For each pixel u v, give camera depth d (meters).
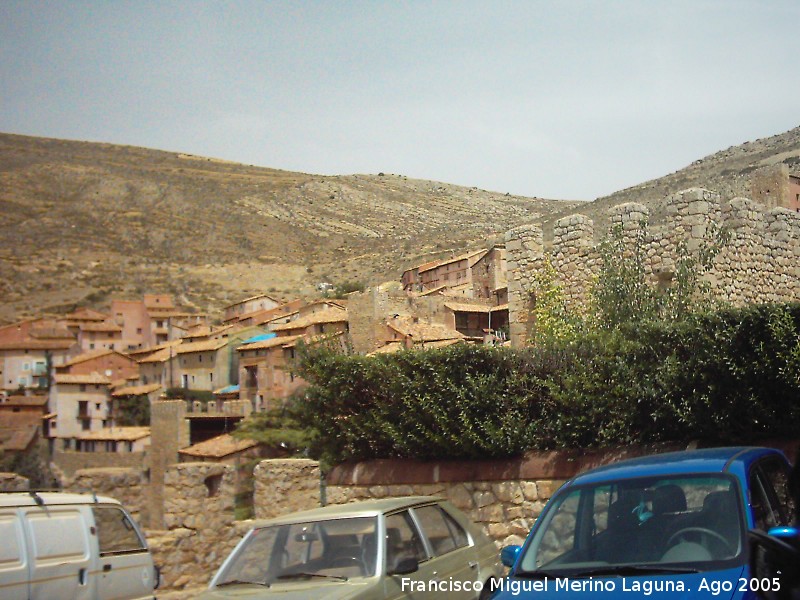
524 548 8.26
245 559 9.83
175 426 57.06
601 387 15.33
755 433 13.95
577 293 25.59
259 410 68.31
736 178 86.75
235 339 85.75
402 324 64.50
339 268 158.62
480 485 16.25
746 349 13.95
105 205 194.62
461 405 16.36
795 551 6.44
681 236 23.33
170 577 15.03
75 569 11.25
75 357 104.88
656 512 7.98
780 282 25.33
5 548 10.49
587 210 106.31
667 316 19.81
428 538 10.33
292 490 17.09
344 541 9.63
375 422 17.42
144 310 126.19
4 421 82.75
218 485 17.91
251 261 168.75
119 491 17.16
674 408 14.45
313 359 18.75
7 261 152.38
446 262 97.25
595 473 8.80
